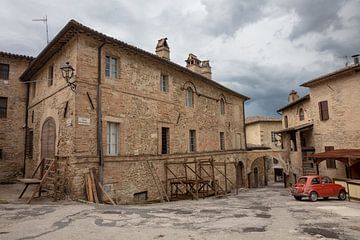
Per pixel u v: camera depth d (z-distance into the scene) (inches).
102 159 471.2
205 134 805.2
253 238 236.1
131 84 552.4
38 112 615.8
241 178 1024.2
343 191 604.1
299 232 260.1
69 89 468.1
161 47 762.8
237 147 1013.8
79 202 414.3
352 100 775.1
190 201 581.3
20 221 290.5
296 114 1076.5
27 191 513.0
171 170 641.0
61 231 253.4
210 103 850.1
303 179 606.5
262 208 436.1
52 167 471.8
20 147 684.7
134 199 530.9
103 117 487.2
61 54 518.3
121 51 537.6
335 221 318.7
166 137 651.5
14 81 697.6
